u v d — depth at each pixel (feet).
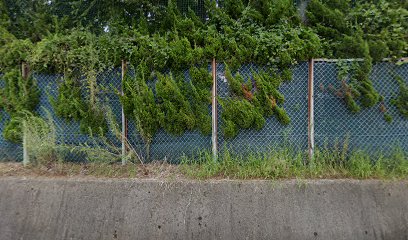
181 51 14.61
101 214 12.47
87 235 12.16
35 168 14.29
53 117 15.03
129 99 14.52
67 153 14.87
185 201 12.63
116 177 13.61
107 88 14.79
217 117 14.87
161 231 12.15
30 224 12.39
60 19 17.65
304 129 14.78
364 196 12.76
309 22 16.44
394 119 14.56
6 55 14.69
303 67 14.85
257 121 14.43
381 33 14.89
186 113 14.55
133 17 16.93
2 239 12.23
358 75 14.32
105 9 17.44
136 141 14.88
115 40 15.05
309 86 14.70
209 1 16.90
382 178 13.25
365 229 12.23
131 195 12.79
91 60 14.38
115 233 12.16
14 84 14.90
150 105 14.38
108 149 14.80
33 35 17.10
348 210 12.50
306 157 14.43
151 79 14.89
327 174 13.64
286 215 12.36
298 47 14.43
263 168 13.42
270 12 15.83
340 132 14.57
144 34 15.83
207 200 12.62
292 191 12.80
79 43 15.14
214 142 14.58
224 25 15.81
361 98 14.42
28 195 12.87
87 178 13.42
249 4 16.46
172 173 13.82
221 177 13.48
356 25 15.31
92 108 14.57
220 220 12.27
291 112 14.83
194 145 14.83
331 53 15.03
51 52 14.49
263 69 15.02
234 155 14.55
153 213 12.45
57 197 12.82
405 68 14.56
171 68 14.99
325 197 12.69
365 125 14.56
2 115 15.25
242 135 14.79
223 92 14.92
